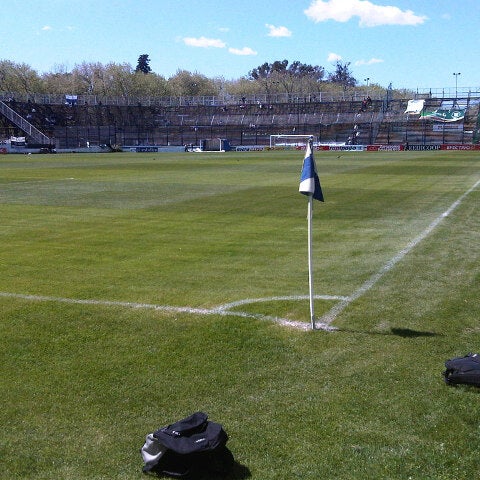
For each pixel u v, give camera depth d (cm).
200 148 8256
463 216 1708
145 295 905
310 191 737
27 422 538
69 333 749
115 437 510
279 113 9244
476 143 7756
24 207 1961
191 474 453
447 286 942
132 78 11438
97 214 1792
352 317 795
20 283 981
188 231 1487
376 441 492
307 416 535
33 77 10512
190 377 620
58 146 8031
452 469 453
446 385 590
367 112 8781
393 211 1825
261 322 778
